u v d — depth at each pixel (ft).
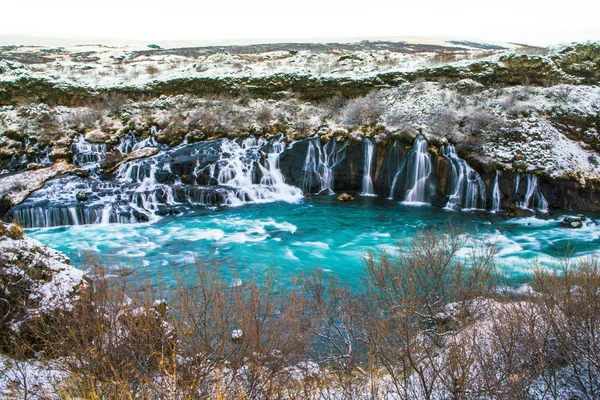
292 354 19.13
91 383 14.62
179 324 18.40
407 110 63.00
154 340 17.35
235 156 60.44
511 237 44.39
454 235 39.01
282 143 62.34
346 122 62.64
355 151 60.29
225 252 41.01
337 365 21.03
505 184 53.52
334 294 28.73
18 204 49.62
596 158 56.39
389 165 58.65
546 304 20.20
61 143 62.64
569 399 17.43
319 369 19.61
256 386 16.70
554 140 56.59
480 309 23.56
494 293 26.02
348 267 37.24
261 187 59.06
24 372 16.79
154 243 43.32
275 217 51.21
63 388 15.70
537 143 55.83
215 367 16.81
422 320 23.99
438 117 59.57
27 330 19.16
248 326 18.29
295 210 53.78
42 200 50.49
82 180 56.29
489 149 55.42
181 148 62.90
